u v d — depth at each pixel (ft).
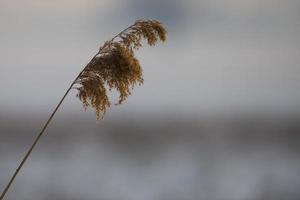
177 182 234.17
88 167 263.08
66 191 204.54
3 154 281.74
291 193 207.00
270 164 274.36
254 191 215.31
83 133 393.50
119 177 241.14
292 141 362.74
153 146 354.74
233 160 293.64
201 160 297.94
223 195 209.05
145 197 208.64
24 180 222.89
